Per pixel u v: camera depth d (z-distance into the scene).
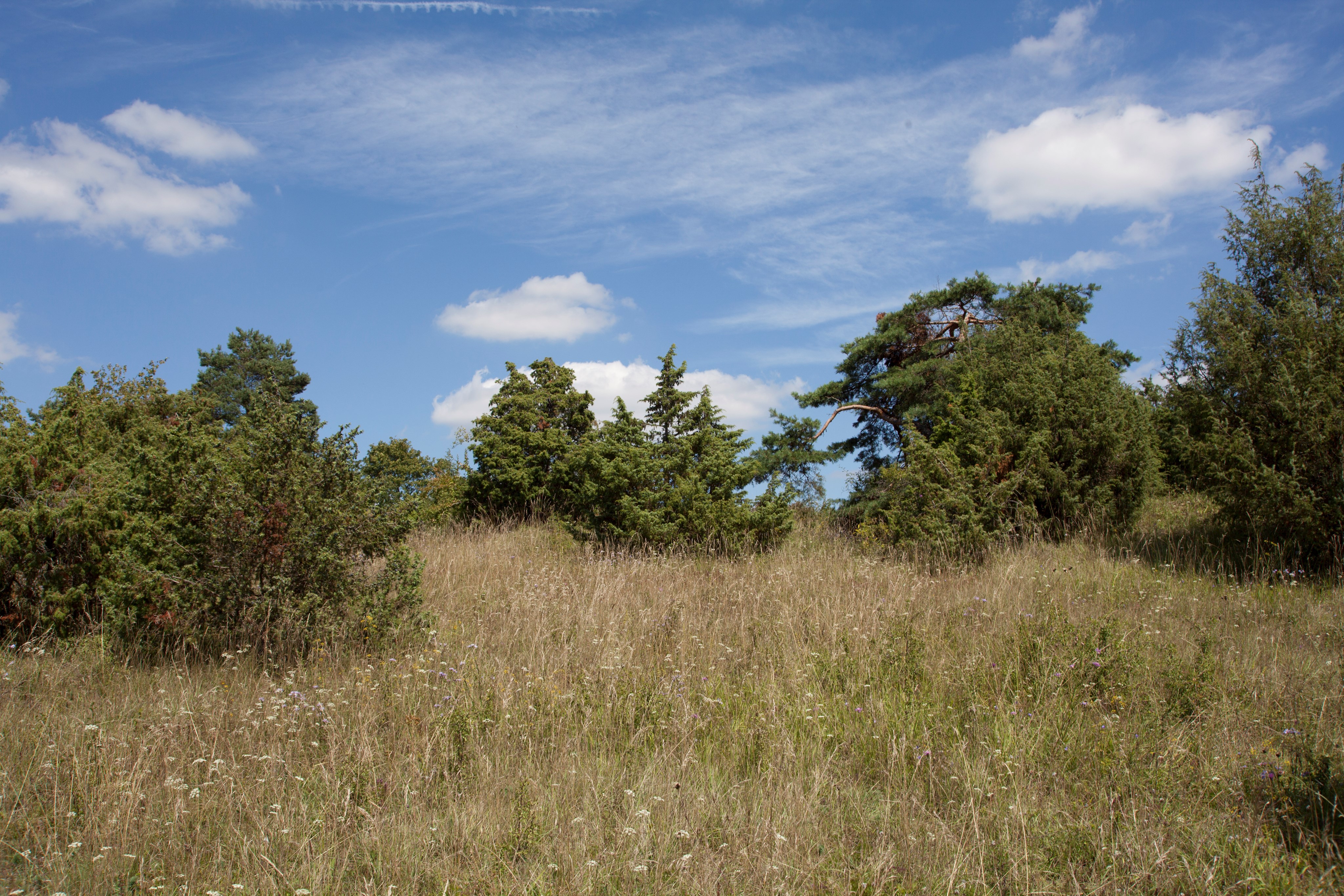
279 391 7.19
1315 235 9.34
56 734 4.74
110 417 10.20
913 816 3.88
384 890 3.26
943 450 11.50
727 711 5.30
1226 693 5.09
